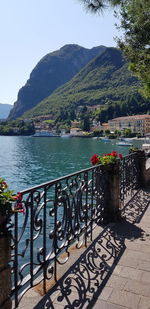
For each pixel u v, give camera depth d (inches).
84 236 150.3
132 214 207.2
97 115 6186.0
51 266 113.6
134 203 241.0
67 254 136.2
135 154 294.8
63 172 1180.5
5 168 1328.7
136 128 5032.0
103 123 5895.7
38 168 1320.1
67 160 1669.5
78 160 1659.7
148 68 224.5
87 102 7800.2
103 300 98.7
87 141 4333.2
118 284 109.6
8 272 75.9
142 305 96.5
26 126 7377.0
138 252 139.7
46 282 109.6
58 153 2208.4
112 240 155.6
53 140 4795.8
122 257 133.6
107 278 113.7
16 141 4466.0
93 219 164.2
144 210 218.5
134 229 173.9
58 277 113.7
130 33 212.2
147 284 110.3
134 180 289.6
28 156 1978.3
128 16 196.7
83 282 110.2
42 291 103.0
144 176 311.9
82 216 145.9
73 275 115.6
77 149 2647.6
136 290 105.7
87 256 134.0
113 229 173.3
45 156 1963.6
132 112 5693.9
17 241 86.0
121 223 185.6
